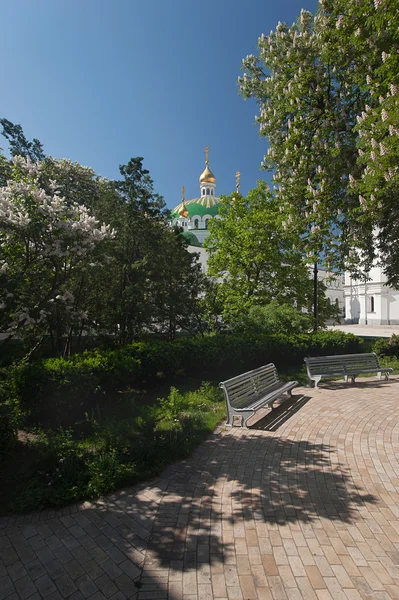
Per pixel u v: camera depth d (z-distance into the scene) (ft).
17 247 20.24
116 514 10.87
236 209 54.39
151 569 8.55
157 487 12.48
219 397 23.58
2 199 18.61
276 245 50.47
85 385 18.86
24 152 40.88
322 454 15.14
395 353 38.91
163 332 43.42
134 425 17.62
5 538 9.76
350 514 10.79
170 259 38.88
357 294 132.05
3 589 7.98
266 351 32.42
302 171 35.94
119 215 34.04
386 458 14.74
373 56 26.76
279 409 21.75
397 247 38.70
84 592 7.88
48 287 21.97
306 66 34.91
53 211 19.11
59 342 32.27
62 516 10.82
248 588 7.93
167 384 26.45
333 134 36.35
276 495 11.91
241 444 16.29
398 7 21.80
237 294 49.55
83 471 13.00
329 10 30.27
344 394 25.30
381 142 23.02
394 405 22.33
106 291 33.01
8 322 18.80
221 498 11.73
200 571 8.46
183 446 15.43
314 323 43.73
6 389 18.29
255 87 43.70
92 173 61.93
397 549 9.22
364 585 7.99
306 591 7.82
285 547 9.29
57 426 17.99
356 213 34.22
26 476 12.78
